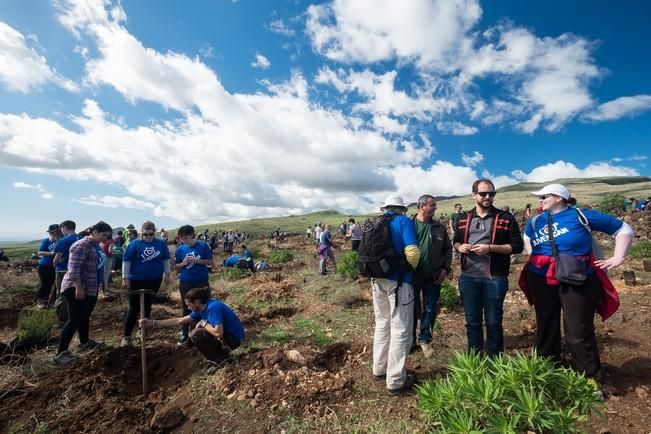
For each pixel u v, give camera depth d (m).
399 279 3.57
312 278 10.30
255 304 7.79
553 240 3.44
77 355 5.00
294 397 3.58
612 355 3.93
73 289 4.89
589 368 3.27
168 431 3.39
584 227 3.33
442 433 2.51
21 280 10.96
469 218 3.88
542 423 2.35
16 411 3.69
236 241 34.56
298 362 4.26
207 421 3.43
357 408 3.40
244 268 13.36
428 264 4.38
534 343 4.43
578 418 2.38
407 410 3.29
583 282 3.27
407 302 3.60
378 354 3.80
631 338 4.27
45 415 3.62
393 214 3.74
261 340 5.37
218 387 3.91
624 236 3.21
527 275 3.78
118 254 13.03
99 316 7.11
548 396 2.63
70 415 3.60
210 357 4.44
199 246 5.68
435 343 4.68
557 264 3.36
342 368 4.28
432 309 4.50
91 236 5.12
